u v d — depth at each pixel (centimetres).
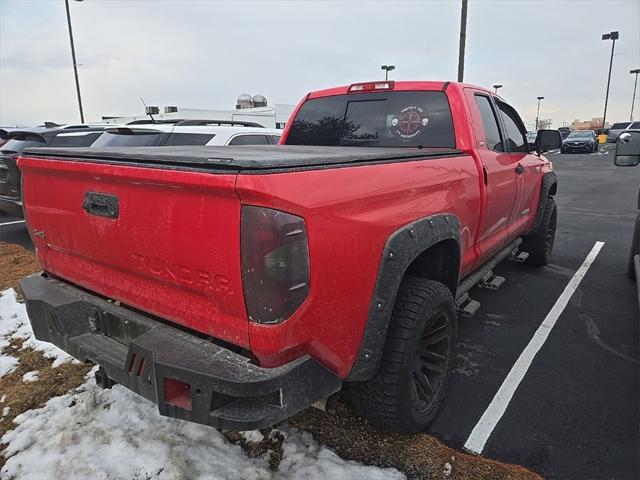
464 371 332
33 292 252
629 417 278
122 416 273
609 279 525
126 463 235
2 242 739
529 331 394
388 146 366
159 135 642
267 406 175
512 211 411
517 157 414
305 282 171
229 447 247
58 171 230
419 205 237
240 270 167
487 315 427
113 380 223
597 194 1298
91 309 236
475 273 360
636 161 402
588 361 345
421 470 234
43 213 253
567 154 3250
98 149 241
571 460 244
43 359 351
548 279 527
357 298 194
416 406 246
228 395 169
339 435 258
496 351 360
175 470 228
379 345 209
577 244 701
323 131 403
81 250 234
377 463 239
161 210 188
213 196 169
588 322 411
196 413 175
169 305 200
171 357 180
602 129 4728
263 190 158
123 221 204
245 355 185
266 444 251
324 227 176
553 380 320
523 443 257
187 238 180
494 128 384
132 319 215
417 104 352
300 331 174
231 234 166
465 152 321
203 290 182
